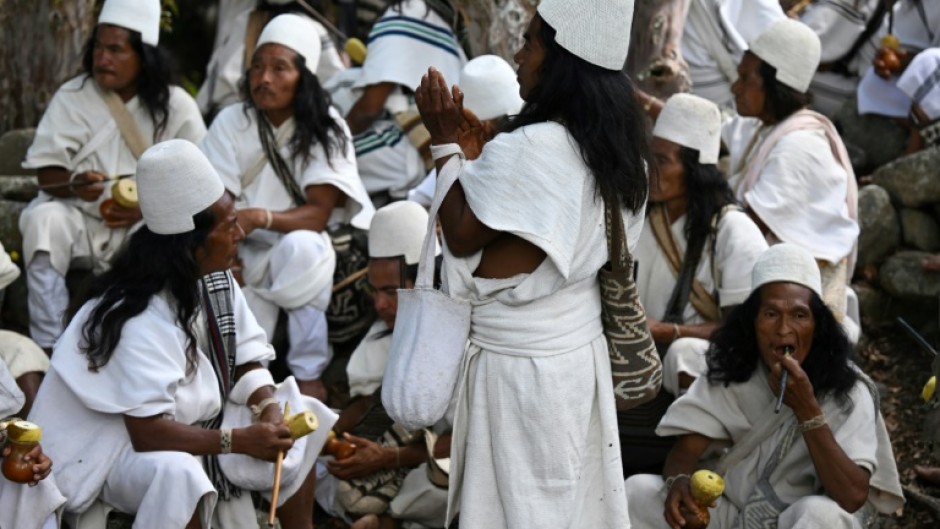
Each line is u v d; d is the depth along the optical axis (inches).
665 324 259.4
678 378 252.1
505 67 280.8
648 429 255.4
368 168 323.0
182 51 510.0
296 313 277.6
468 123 193.6
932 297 309.3
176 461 208.7
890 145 351.3
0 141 330.3
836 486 217.2
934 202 319.6
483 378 187.3
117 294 213.8
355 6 413.7
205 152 290.2
